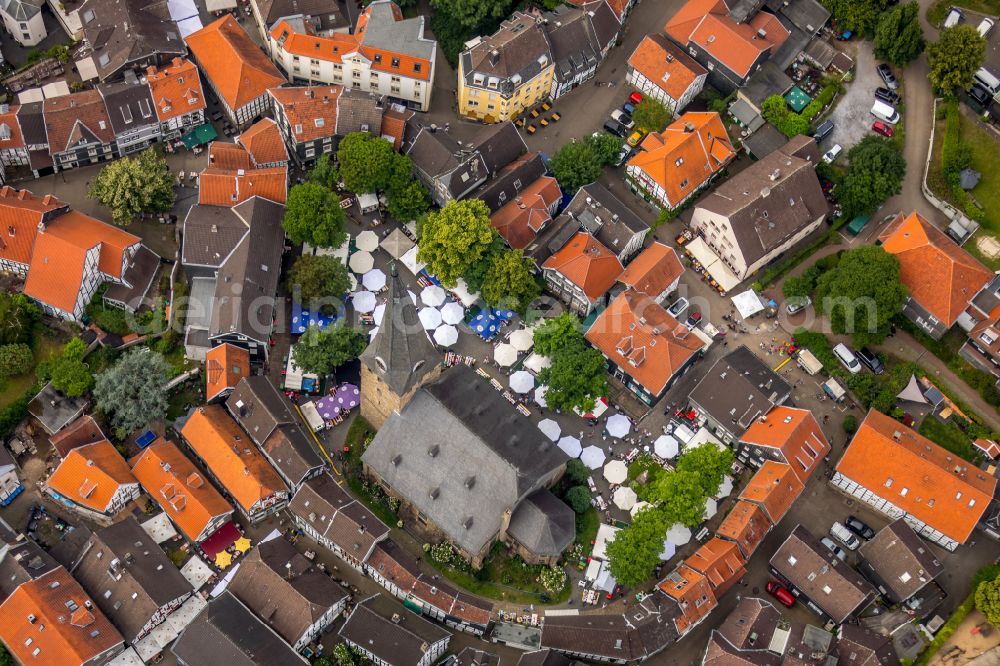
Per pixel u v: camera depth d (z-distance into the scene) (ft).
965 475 588.09
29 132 649.20
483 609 552.41
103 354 615.98
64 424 595.06
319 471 589.32
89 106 655.76
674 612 553.23
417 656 533.55
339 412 618.85
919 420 623.36
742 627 553.23
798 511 611.06
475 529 558.97
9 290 627.05
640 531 566.36
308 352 613.52
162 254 654.53
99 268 624.59
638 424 631.15
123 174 631.97
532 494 577.02
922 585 568.00
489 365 645.51
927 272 626.64
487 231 630.74
